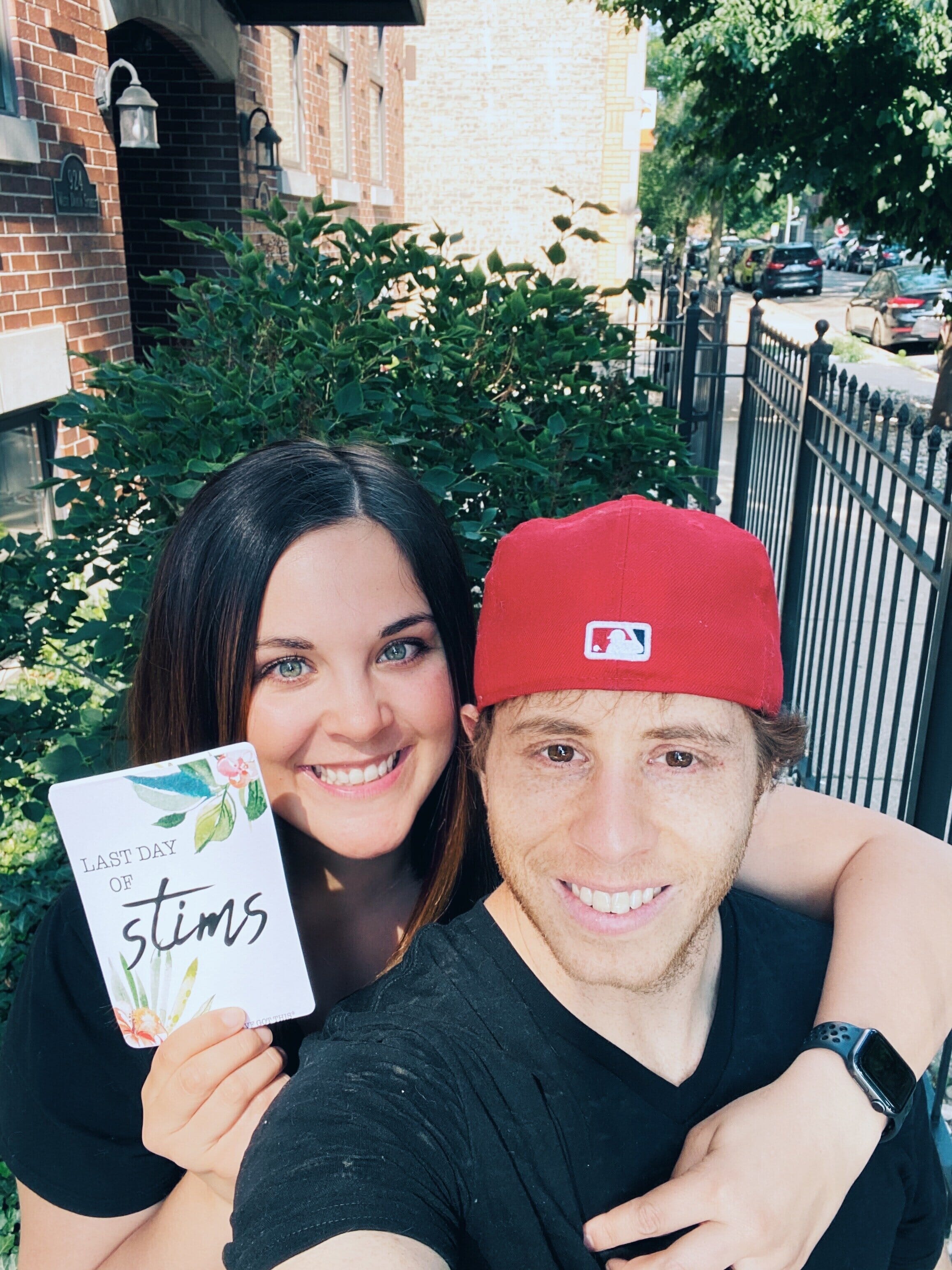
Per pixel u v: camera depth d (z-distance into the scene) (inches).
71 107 235.5
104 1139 50.3
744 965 44.3
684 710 35.8
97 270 253.1
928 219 301.3
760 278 1269.7
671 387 316.8
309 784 54.6
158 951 47.8
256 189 347.6
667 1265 34.5
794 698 179.2
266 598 51.1
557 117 665.6
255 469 53.7
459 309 121.2
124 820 47.1
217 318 122.2
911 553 107.0
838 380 153.6
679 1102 38.8
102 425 100.4
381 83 564.1
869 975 44.3
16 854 131.2
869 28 261.1
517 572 37.6
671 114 1035.9
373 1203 32.4
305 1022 57.8
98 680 99.5
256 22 325.7
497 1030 38.2
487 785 39.6
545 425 118.2
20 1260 53.0
